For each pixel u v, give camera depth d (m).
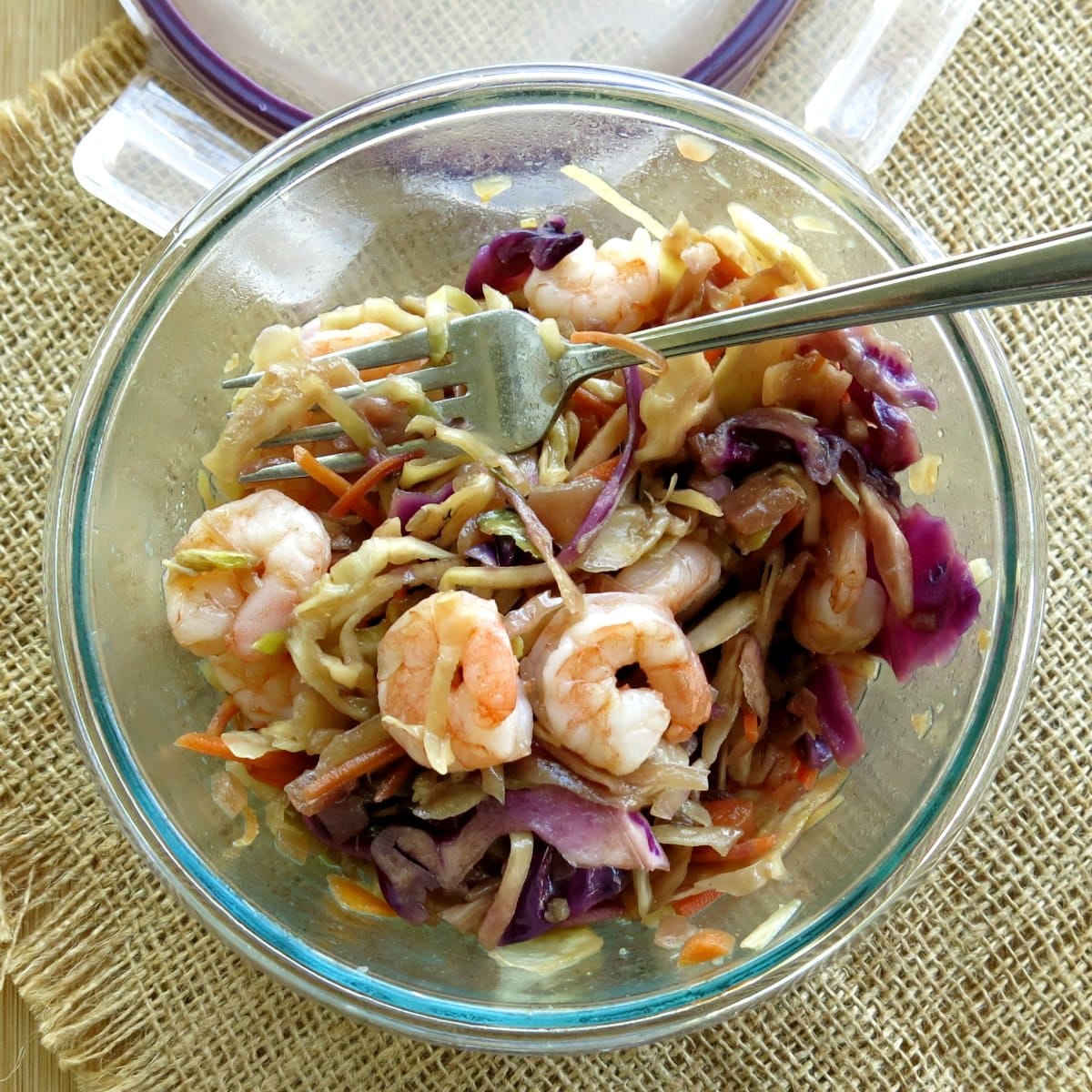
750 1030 0.29
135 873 0.29
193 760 0.25
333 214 0.27
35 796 0.29
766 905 0.25
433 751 0.22
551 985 0.24
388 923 0.25
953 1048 0.29
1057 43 0.31
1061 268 0.19
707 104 0.25
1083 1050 0.29
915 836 0.24
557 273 0.25
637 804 0.23
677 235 0.25
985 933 0.29
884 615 0.25
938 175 0.31
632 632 0.22
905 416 0.24
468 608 0.22
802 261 0.25
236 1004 0.29
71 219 0.31
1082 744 0.30
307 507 0.25
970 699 0.24
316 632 0.24
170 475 0.26
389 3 0.32
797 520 0.24
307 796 0.23
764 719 0.25
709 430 0.25
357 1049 0.29
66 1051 0.29
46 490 0.30
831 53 0.31
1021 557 0.24
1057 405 0.31
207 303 0.26
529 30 0.32
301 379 0.24
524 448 0.24
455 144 0.26
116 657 0.25
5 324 0.31
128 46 0.31
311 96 0.32
